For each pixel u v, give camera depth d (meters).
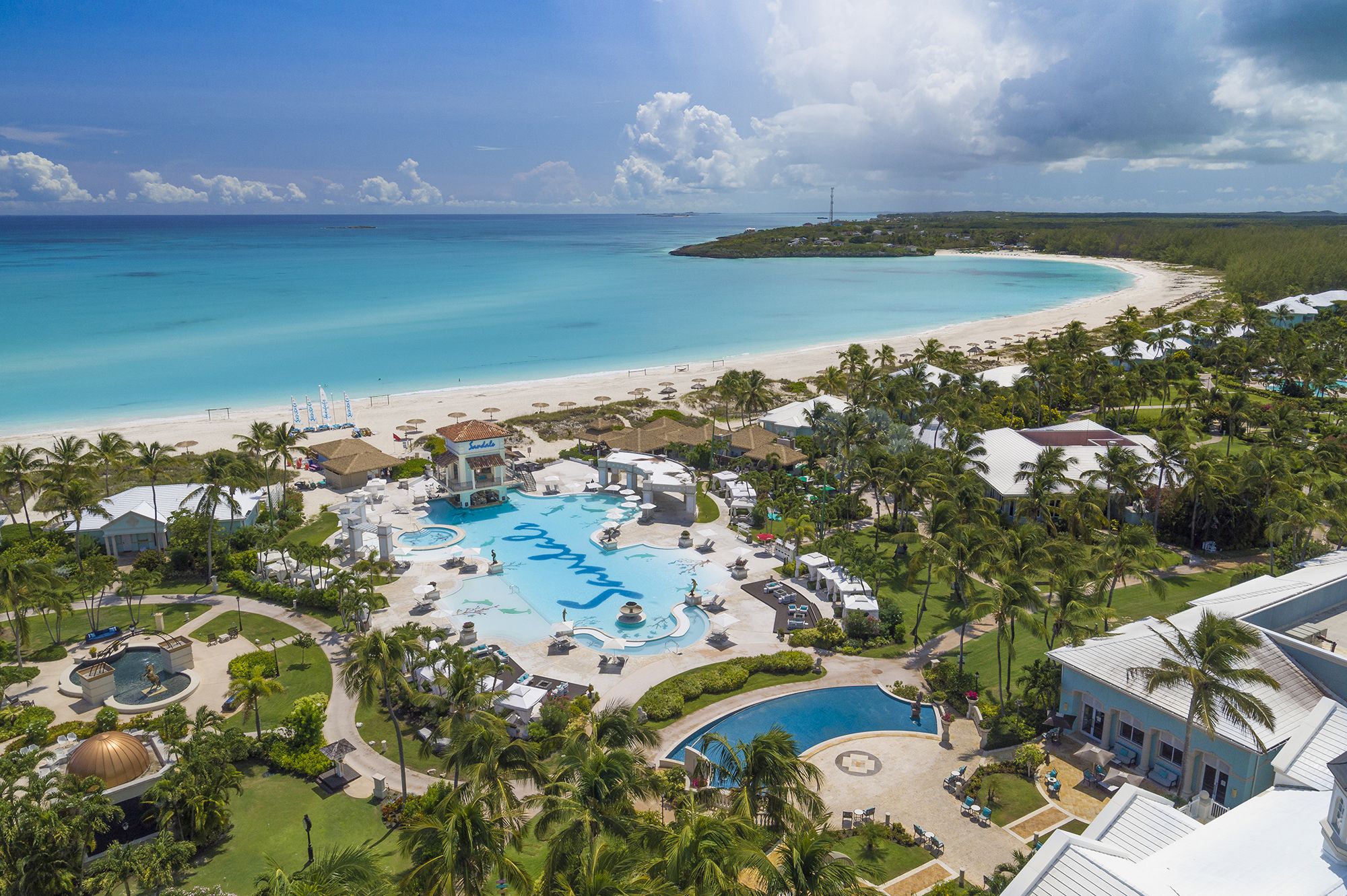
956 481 73.00
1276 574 63.97
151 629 60.69
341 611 60.41
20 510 84.88
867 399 109.50
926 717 49.91
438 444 104.88
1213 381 131.00
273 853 38.25
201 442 108.62
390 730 48.53
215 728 44.72
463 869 28.70
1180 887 27.06
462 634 58.34
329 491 93.62
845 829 38.97
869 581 68.50
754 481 90.25
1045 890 27.08
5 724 47.47
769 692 52.72
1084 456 83.94
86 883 32.19
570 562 74.00
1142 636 46.47
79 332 187.62
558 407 131.25
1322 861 27.17
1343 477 77.62
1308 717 37.97
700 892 25.94
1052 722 47.22
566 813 29.39
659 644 58.84
